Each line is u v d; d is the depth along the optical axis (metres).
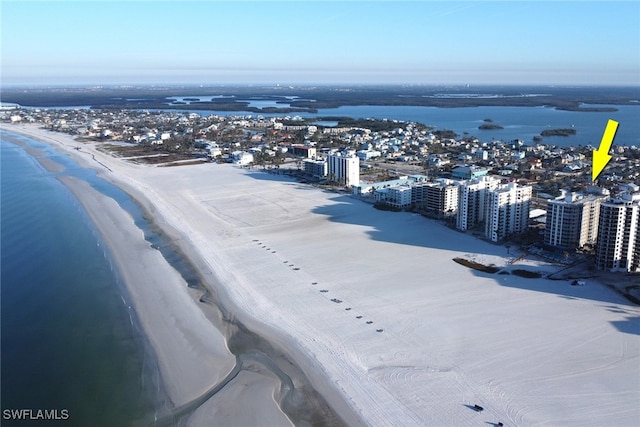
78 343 118.31
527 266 162.00
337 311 132.38
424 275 155.75
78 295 144.88
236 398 98.00
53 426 89.75
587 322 123.56
